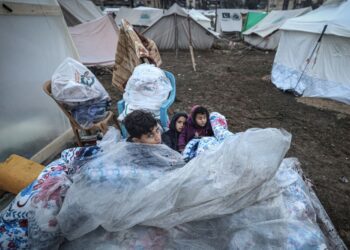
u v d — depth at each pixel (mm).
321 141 3783
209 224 1130
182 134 2297
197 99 5633
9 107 2432
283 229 1116
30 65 2719
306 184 1694
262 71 8953
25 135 2602
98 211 1033
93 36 7961
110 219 1045
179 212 1077
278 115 4812
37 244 1121
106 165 1106
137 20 16391
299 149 3504
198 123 2232
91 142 2719
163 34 13266
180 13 12695
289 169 1549
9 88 2441
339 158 3301
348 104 5410
